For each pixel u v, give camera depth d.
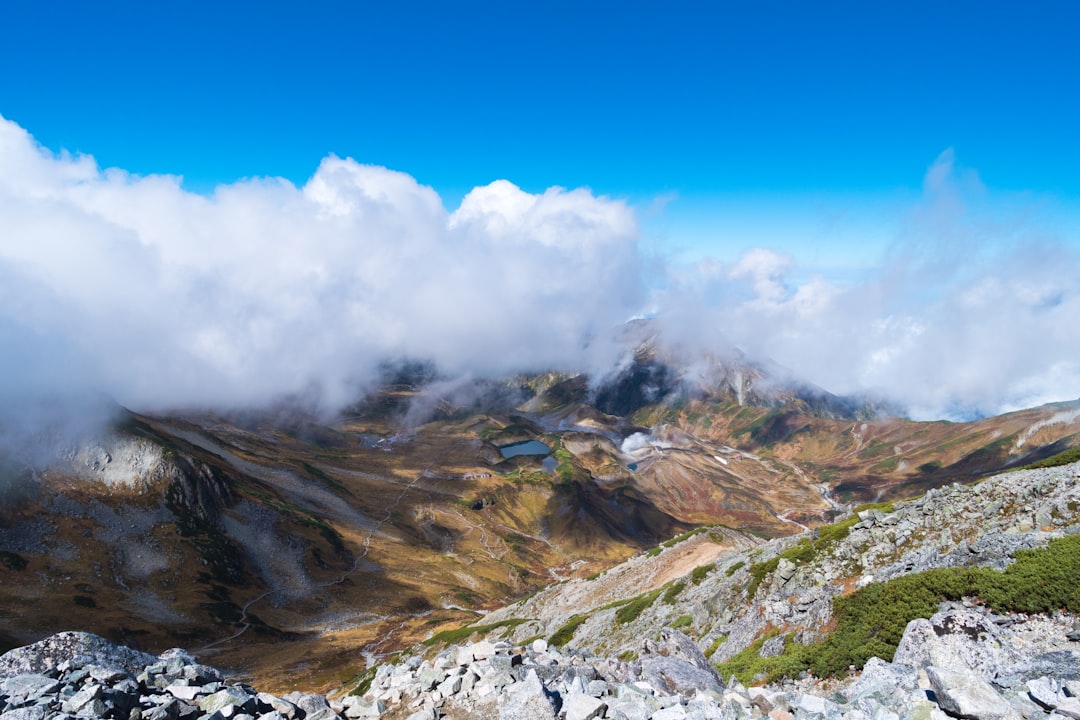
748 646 39.75
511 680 19.27
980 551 31.52
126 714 15.94
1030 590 22.41
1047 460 43.25
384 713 19.09
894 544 42.47
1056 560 23.31
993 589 23.45
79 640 18.73
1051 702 12.40
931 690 14.81
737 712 15.50
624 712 15.87
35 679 16.59
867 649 24.88
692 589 71.00
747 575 53.31
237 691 17.81
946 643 18.86
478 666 20.50
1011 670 15.96
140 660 19.25
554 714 16.08
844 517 56.47
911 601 25.66
